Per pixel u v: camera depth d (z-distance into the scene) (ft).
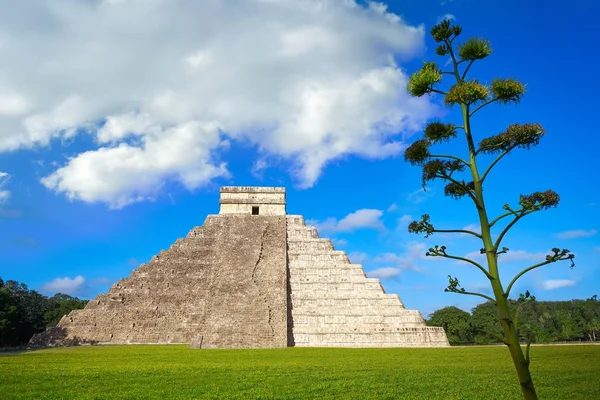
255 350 163.84
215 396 67.26
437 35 32.63
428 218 29.76
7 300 226.17
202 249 237.04
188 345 193.06
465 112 30.94
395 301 213.46
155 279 224.74
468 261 28.68
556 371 93.45
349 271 226.99
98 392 70.95
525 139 28.96
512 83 29.68
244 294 205.26
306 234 249.75
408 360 122.01
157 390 72.54
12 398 65.98
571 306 402.93
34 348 184.03
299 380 83.15
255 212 264.93
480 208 29.19
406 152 32.17
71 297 407.23
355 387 75.56
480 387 75.05
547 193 27.45
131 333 207.00
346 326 203.92
